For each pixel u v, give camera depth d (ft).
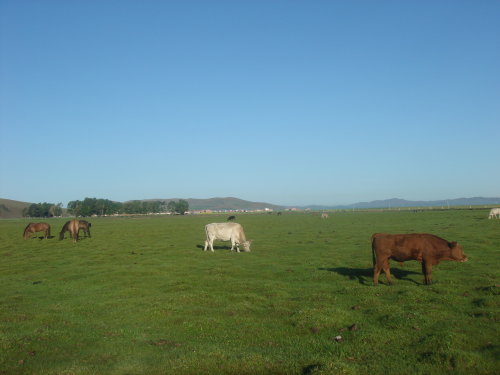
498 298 38.73
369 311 37.47
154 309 40.19
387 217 236.84
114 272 63.36
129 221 318.86
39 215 633.61
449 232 108.68
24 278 62.80
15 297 48.62
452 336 28.55
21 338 31.50
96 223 280.10
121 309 41.52
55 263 78.28
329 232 131.03
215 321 35.83
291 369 24.77
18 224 302.66
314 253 79.82
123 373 25.30
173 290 50.06
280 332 32.99
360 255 73.97
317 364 25.04
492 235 96.68
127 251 93.50
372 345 29.01
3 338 31.04
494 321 32.71
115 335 33.22
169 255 83.56
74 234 124.67
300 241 104.32
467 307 37.37
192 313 39.17
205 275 59.00
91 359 27.78
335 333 32.19
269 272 60.70
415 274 54.60
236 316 37.70
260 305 41.68
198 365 25.64
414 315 33.86
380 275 54.44
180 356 27.09
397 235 48.03
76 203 626.23
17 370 26.04
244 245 86.38
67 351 29.76
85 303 44.83
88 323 36.91
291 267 64.18
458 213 260.62
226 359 26.32
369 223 175.01
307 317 35.53
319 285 50.19
